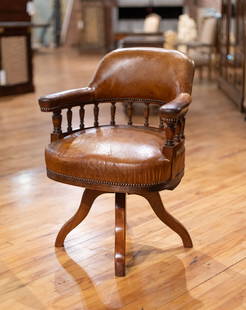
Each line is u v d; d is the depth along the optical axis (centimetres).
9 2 614
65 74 800
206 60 727
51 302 185
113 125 238
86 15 1150
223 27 652
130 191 188
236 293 191
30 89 652
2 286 196
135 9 1150
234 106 557
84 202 220
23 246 229
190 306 182
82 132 223
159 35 781
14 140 414
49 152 202
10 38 616
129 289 194
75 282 199
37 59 1007
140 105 551
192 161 355
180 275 204
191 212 267
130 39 565
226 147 392
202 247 228
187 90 212
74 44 1277
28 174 329
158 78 222
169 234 241
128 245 230
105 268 210
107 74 231
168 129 187
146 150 195
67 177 196
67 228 225
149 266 211
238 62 546
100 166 188
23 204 279
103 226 250
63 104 213
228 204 278
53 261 215
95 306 182
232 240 235
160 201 220
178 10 1136
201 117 500
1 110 541
